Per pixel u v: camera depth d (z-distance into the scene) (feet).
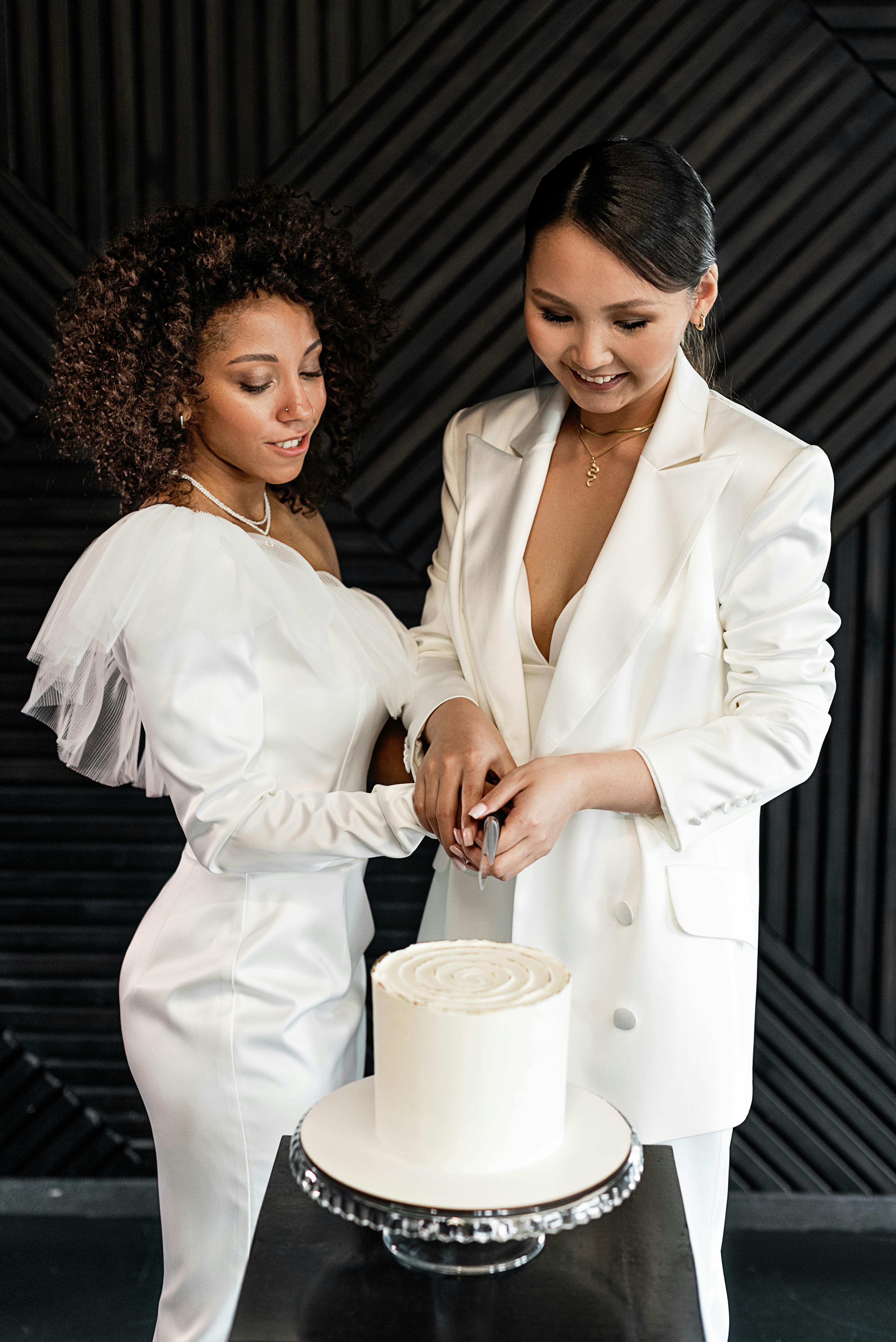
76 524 7.81
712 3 7.27
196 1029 4.65
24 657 7.91
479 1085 3.10
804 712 4.83
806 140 7.38
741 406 5.08
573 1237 3.34
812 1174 8.25
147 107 7.51
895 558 7.77
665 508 4.83
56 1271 7.57
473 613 5.24
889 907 8.04
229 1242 4.74
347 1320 3.00
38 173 7.61
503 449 5.48
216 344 4.50
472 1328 2.97
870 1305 7.33
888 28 7.23
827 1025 8.18
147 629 4.32
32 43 7.43
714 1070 4.91
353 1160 3.22
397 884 8.02
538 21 7.34
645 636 4.79
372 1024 8.09
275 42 7.39
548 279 4.42
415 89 7.42
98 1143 8.32
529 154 7.45
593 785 4.55
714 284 4.77
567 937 4.95
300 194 5.14
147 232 4.64
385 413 7.73
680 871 4.89
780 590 4.80
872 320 7.54
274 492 5.50
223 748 4.41
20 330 7.68
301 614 4.69
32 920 8.13
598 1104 3.56
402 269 7.58
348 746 4.95
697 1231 5.16
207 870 4.76
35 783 8.02
